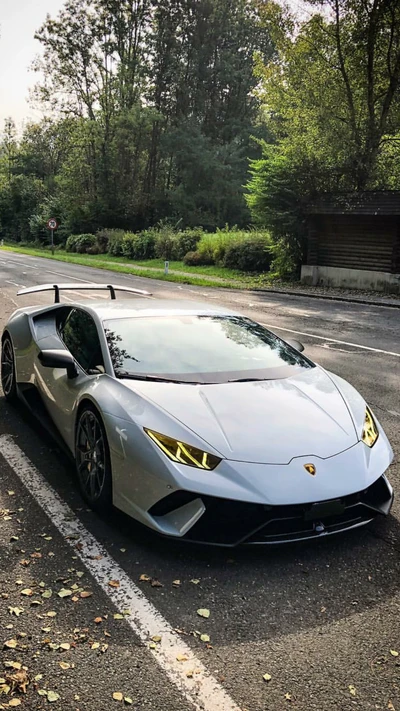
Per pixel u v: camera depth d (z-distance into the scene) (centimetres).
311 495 305
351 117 2489
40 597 279
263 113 7312
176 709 213
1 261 3772
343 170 2425
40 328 532
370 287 2156
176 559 318
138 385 368
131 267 3209
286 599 285
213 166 6400
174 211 6353
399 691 226
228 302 1744
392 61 2475
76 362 440
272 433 333
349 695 223
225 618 268
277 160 2441
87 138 6016
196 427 327
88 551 322
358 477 323
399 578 306
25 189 7769
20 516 363
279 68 2666
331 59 2561
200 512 303
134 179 6306
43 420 488
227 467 308
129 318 450
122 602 278
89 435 379
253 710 214
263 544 307
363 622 269
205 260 3222
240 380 390
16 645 245
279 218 2375
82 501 385
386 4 2336
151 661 238
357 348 1033
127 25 6047
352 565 318
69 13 5750
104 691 221
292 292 2070
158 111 6231
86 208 5997
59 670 231
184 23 6744
